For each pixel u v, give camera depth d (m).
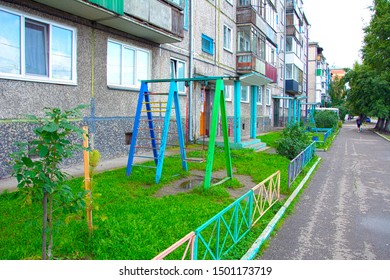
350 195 8.52
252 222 5.67
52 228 3.67
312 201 7.87
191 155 12.28
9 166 7.71
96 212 5.60
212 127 7.73
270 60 27.00
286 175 9.81
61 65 9.20
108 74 10.90
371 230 5.98
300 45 40.88
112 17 9.79
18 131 7.89
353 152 18.12
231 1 20.58
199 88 17.00
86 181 4.51
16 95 7.91
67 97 9.30
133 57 12.10
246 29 21.25
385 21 29.50
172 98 8.41
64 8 8.91
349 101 38.69
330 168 12.73
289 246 5.18
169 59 14.20
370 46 33.03
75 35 9.53
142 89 8.62
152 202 6.43
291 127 15.10
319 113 34.16
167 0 11.98
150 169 9.22
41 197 3.32
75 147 3.41
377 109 34.19
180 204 6.39
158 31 11.53
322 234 5.73
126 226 4.99
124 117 11.48
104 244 4.34
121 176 8.31
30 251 4.16
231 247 4.70
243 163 11.34
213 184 7.96
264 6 24.92
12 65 7.91
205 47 17.58
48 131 3.05
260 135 23.05
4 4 7.61
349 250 5.09
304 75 48.47
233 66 21.03
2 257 3.98
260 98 26.86
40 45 8.65
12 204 5.71
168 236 4.88
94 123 10.23
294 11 36.00
